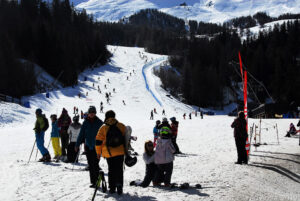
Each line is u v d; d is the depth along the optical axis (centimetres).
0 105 4000
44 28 9381
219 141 1897
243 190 729
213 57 14112
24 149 1552
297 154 1415
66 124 1188
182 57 14288
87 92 6869
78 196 632
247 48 14825
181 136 2177
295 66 11844
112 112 640
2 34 7706
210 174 896
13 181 781
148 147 746
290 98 10250
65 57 8994
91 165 703
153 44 18375
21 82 6391
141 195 638
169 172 735
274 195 726
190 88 10894
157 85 9556
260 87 12100
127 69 11369
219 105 11206
